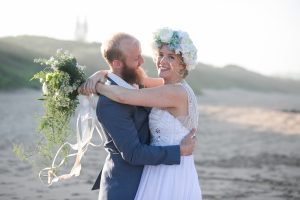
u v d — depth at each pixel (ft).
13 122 61.77
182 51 13.79
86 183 29.86
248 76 414.21
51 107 14.46
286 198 29.01
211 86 310.04
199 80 311.47
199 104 136.36
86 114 14.44
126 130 13.52
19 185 28.43
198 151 47.44
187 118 14.10
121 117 13.55
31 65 161.68
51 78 14.19
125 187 13.87
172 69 14.07
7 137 48.42
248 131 70.28
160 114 14.03
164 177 13.92
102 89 13.78
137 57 14.14
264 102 184.55
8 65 150.20
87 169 34.35
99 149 44.01
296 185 32.89
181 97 13.94
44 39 274.77
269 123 84.02
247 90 347.77
